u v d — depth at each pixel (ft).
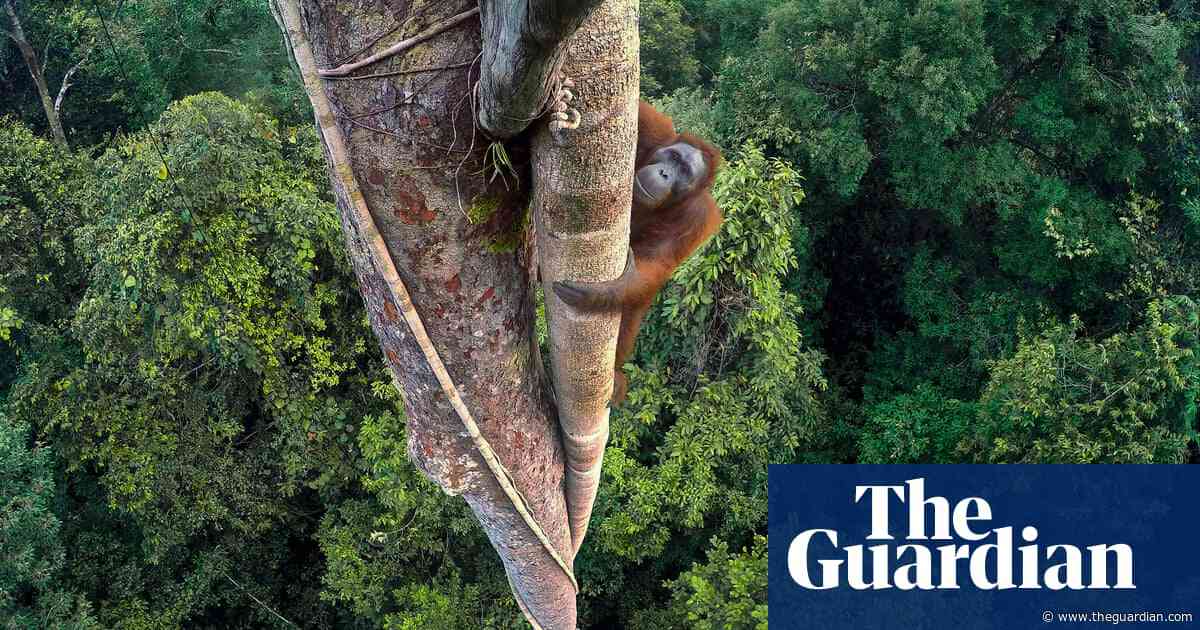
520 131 7.38
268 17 46.60
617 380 12.55
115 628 35.32
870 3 39.42
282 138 35.40
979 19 36.86
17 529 30.99
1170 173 40.73
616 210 8.25
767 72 42.57
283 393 33.14
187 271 30.83
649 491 30.09
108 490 37.04
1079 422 30.35
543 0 5.62
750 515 31.30
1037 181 40.63
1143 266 38.81
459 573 32.32
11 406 36.37
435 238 8.40
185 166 29.55
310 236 31.71
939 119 37.27
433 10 7.11
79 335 33.42
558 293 8.80
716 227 11.02
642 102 11.41
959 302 43.93
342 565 32.55
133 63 44.57
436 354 9.38
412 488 30.37
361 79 7.37
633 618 33.58
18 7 46.39
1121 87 39.11
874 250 47.62
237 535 38.09
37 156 38.42
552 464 11.53
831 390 45.37
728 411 31.37
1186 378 29.35
